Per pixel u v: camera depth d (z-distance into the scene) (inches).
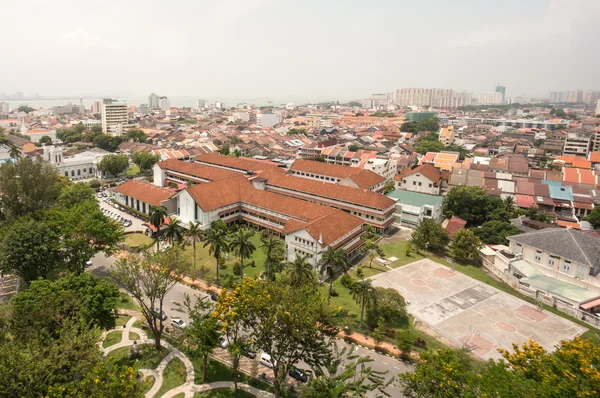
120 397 1573.6
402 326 2849.4
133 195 5157.5
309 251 3575.3
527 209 5147.6
